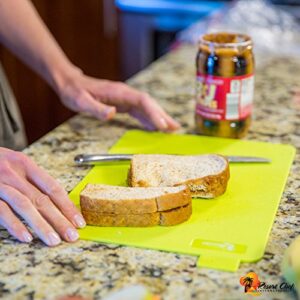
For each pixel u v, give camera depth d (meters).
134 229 0.85
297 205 0.93
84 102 1.27
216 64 1.13
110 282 0.74
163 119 1.22
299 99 1.44
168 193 0.85
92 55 2.75
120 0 2.90
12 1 1.35
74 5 2.53
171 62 1.74
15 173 0.90
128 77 3.05
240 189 0.96
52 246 0.82
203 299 0.71
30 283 0.74
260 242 0.81
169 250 0.80
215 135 1.19
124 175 1.02
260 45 1.86
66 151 1.14
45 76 1.36
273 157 1.09
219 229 0.85
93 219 0.86
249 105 1.18
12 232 0.83
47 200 0.87
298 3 2.30
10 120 1.37
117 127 1.26
